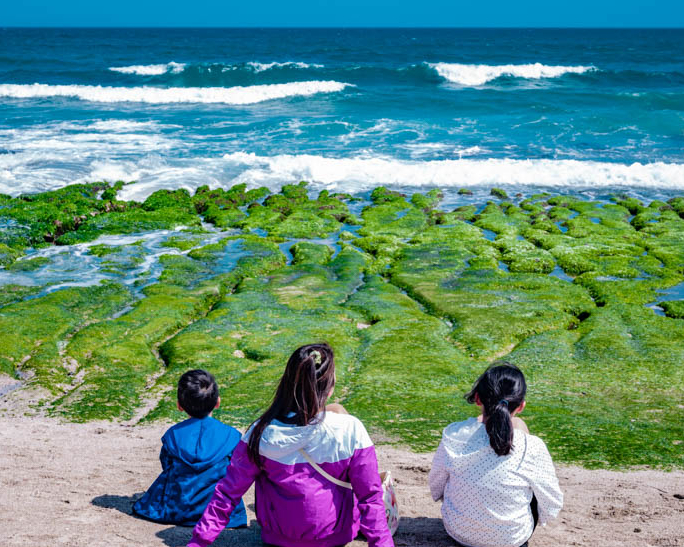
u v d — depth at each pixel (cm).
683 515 624
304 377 381
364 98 5353
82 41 14462
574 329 1702
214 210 2812
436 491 477
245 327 1619
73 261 2164
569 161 3594
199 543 395
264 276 2066
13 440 902
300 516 392
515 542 440
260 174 3447
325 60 8050
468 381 1320
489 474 438
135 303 1783
